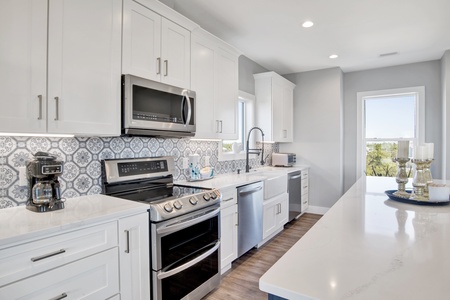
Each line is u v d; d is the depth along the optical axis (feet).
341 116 15.56
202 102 8.61
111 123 5.89
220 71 9.52
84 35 5.41
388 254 2.87
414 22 9.73
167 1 8.01
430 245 3.14
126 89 6.06
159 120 6.84
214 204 7.36
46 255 4.03
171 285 5.97
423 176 5.76
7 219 4.45
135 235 5.31
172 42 7.44
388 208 5.10
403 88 14.66
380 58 13.73
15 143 5.31
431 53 12.97
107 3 5.83
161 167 8.03
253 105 13.94
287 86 15.48
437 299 2.02
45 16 4.83
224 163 11.71
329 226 3.92
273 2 8.40
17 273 3.75
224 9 8.83
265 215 10.78
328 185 15.49
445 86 12.54
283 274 2.41
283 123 14.98
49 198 5.05
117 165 6.89
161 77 7.06
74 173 6.22
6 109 4.36
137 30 6.47
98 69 5.65
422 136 14.17
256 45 11.96
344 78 16.34
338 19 9.52
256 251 10.24
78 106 5.30
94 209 5.12
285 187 12.62
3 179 5.16
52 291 4.12
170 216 5.83
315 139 15.85
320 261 2.70
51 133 4.92
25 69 4.58
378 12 9.01
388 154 15.31
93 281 4.64
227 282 7.93
